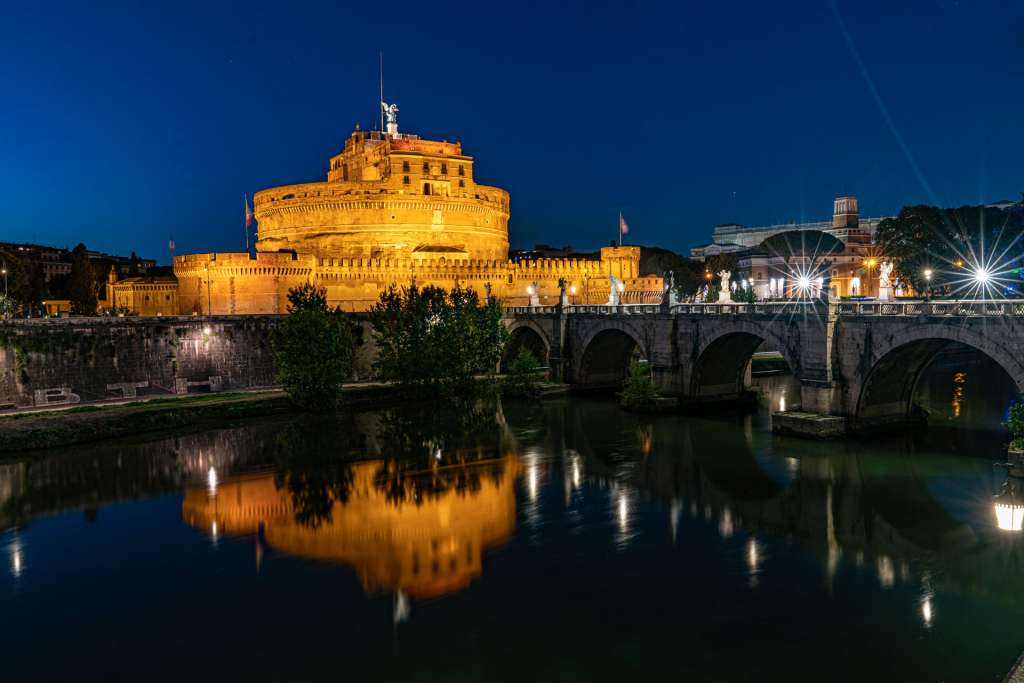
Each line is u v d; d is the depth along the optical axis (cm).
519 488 5394
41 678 3033
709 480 5434
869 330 5916
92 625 3450
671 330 7850
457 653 3123
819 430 6059
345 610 3528
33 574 4019
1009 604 3406
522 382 9275
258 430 7444
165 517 4888
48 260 19538
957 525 4362
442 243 13975
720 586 3684
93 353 8294
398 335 8919
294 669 3047
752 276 19225
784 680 2877
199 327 9050
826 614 3372
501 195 15525
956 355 11162
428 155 14175
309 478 5747
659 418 7631
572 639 3209
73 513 4984
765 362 11281
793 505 4822
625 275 14500
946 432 6412
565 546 4250
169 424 7462
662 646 3141
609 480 5544
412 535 4481
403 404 8806
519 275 13275
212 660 3130
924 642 3111
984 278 7956
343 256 13700
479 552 4184
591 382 9494
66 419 7062
